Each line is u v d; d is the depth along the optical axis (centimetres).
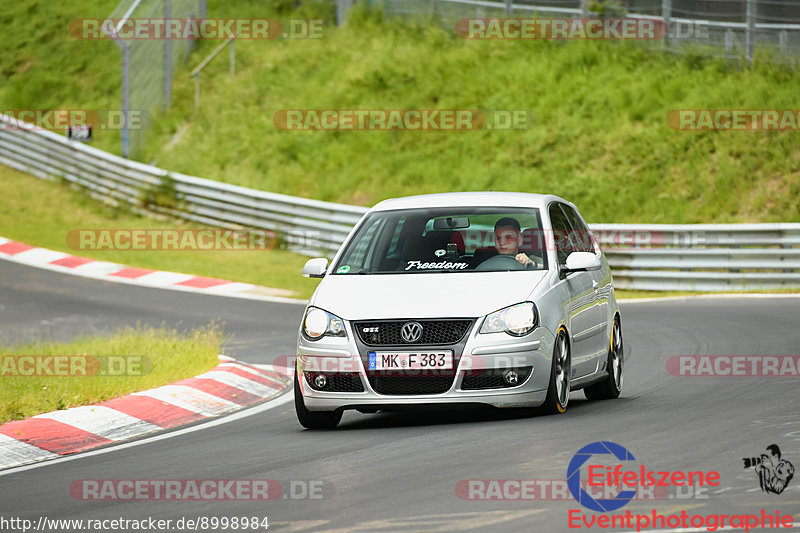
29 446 3014
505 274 3172
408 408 2989
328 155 11238
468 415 3222
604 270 3750
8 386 3800
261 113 12062
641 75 11062
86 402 3594
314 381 3048
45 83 13700
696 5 11781
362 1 13312
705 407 3138
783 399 3219
